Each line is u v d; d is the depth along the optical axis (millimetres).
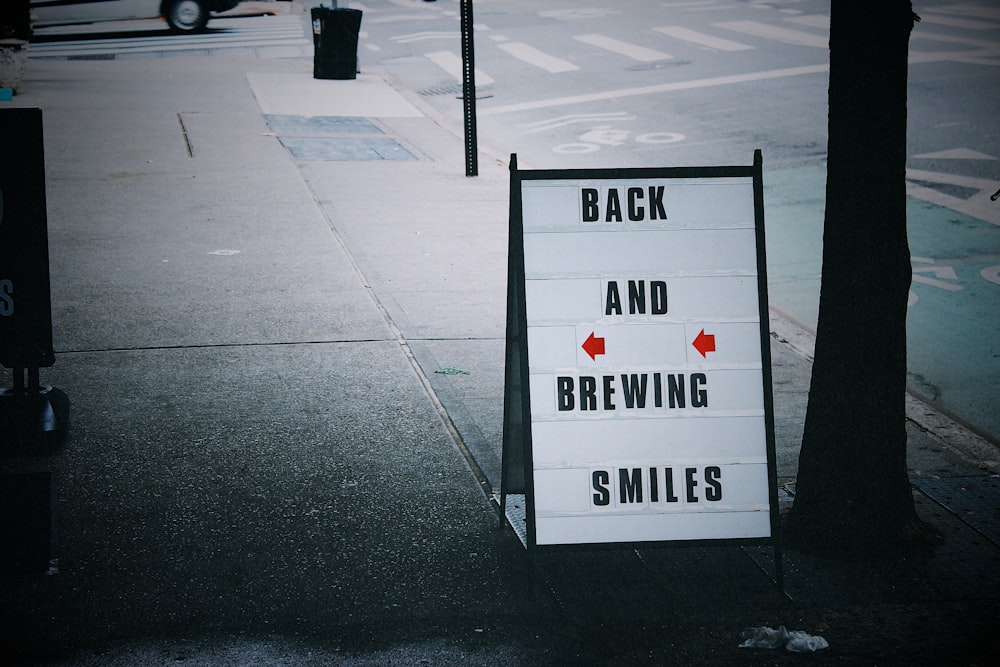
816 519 4758
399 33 28078
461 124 17109
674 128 16125
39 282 5754
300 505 5109
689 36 25156
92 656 3916
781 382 6922
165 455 5586
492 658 3979
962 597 4414
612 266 4461
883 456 4664
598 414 4430
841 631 4191
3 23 20156
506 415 4805
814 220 10969
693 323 4473
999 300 8469
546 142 15586
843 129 4520
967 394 6758
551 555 4723
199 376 6660
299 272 8969
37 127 5648
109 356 6945
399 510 5094
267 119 16594
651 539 4422
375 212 11195
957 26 23797
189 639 4035
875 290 4547
